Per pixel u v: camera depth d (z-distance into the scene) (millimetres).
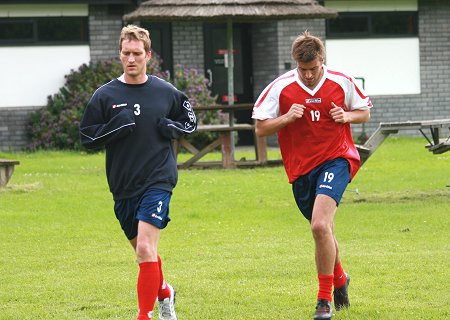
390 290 16594
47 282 17922
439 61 49875
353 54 49062
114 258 20359
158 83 14375
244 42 48094
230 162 36562
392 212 25641
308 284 17312
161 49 47344
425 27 49656
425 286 16812
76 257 20531
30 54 45969
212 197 28984
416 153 40438
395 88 49531
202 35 47625
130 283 17672
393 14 49375
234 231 23562
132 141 14062
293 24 47250
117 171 14141
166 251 20969
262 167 36656
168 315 14398
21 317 15227
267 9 34688
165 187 14055
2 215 25875
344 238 22172
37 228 24172
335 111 14445
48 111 45000
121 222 14406
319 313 14016
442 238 21891
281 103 14758
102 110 14180
